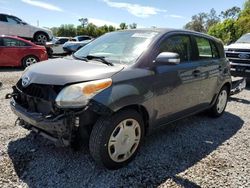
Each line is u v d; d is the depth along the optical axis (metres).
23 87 3.33
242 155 3.85
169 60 3.41
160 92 3.62
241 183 3.14
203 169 3.39
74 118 2.88
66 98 2.88
